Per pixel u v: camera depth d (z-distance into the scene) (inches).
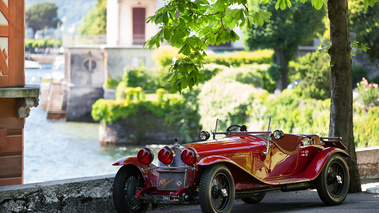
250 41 2005.4
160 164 271.4
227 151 276.7
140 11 2447.1
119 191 273.9
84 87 2957.7
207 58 2066.9
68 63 3112.7
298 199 350.3
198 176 261.6
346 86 380.5
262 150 294.0
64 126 2901.1
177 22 319.9
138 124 2159.2
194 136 2074.3
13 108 371.6
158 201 263.4
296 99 1748.3
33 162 1947.6
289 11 1942.7
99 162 1927.9
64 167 1857.8
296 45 1988.2
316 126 1440.7
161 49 2190.0
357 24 1923.0
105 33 4475.9
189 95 2066.9
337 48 380.2
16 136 375.6
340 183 321.4
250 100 1849.2
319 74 1802.4
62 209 277.7
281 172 307.4
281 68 2034.9
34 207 268.7
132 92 2165.4
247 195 286.8
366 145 824.9
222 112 1932.8
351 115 383.2
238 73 1985.7
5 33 363.6
